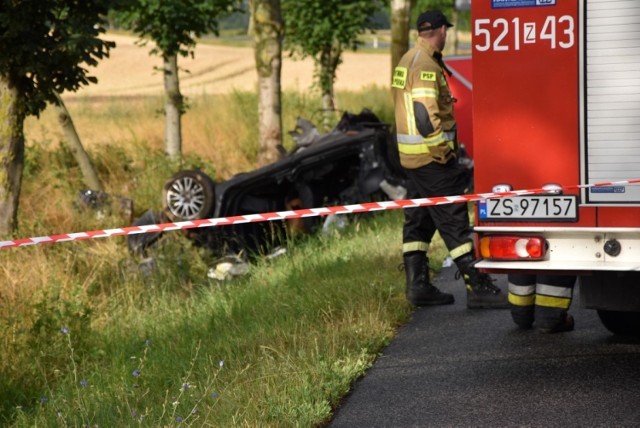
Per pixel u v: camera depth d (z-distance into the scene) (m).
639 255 7.14
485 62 7.42
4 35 12.43
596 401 6.89
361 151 15.40
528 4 7.28
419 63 9.54
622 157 7.15
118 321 11.09
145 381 8.19
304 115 30.31
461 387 7.35
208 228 14.77
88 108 39.22
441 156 9.57
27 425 7.51
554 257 7.37
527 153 7.38
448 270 11.95
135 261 14.09
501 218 7.47
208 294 11.82
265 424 6.47
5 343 9.61
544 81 7.29
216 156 26.30
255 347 8.57
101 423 6.93
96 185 20.28
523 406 6.86
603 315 8.57
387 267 11.41
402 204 7.62
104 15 13.45
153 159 22.70
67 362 9.52
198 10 21.05
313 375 7.43
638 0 7.00
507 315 9.58
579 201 7.23
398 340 8.80
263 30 20.89
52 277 12.02
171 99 23.28
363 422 6.69
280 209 15.64
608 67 7.11
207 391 7.22
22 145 13.39
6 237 13.32
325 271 11.47
